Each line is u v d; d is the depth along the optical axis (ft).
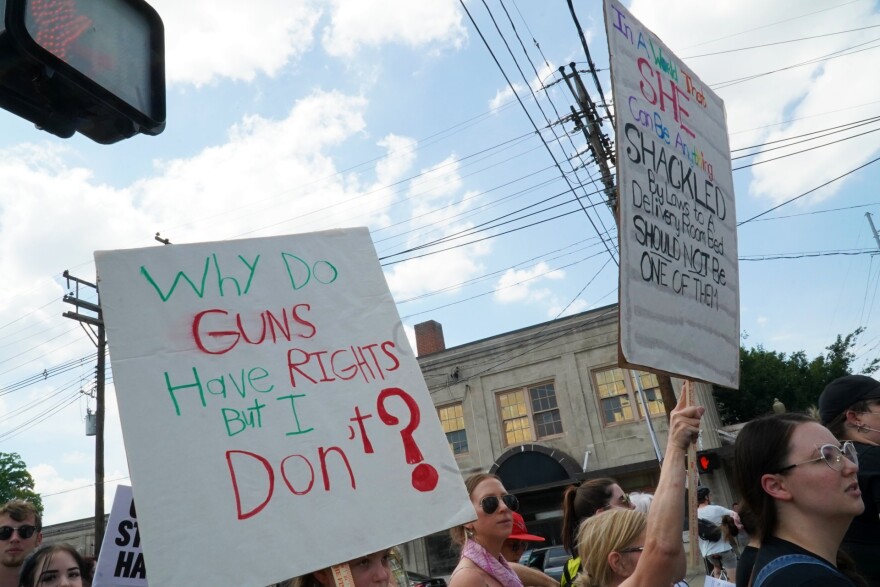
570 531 13.00
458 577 9.77
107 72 7.89
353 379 8.01
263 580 6.63
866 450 9.05
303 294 8.30
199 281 7.84
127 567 14.17
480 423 66.03
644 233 9.47
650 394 60.64
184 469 6.84
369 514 7.29
